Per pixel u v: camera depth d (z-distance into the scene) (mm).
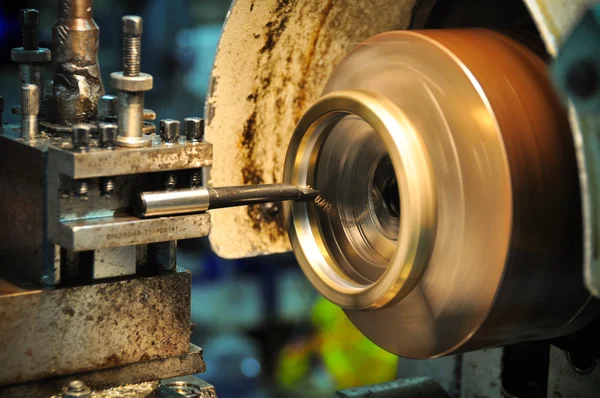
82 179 999
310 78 1415
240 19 1272
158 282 1109
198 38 2863
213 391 1190
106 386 1098
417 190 1074
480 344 1129
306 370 2449
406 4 1378
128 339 1101
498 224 1028
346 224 1274
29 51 1182
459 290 1082
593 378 1277
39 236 1046
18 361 1033
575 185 1062
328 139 1273
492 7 1293
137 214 1044
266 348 2568
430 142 1092
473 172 1049
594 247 752
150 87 1036
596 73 636
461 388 1506
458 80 1075
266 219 1439
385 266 1223
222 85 1328
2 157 1099
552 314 1123
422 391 1473
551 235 1050
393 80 1160
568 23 795
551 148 1052
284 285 2689
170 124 1059
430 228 1082
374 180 1246
